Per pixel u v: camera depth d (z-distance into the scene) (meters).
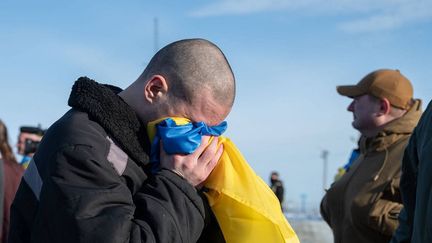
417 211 1.98
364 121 3.68
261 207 1.99
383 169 3.36
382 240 3.31
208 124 1.92
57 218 1.70
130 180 1.85
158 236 1.72
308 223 14.33
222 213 2.01
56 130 1.84
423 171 1.97
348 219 3.47
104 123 1.83
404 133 3.47
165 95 1.90
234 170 2.05
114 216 1.70
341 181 3.66
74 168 1.75
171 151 1.87
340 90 3.86
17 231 1.84
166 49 1.96
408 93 3.65
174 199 1.80
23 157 5.19
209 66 1.91
